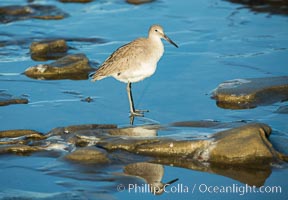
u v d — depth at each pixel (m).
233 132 13.69
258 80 17.22
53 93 17.22
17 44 21.16
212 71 18.66
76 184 12.57
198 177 12.98
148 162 13.42
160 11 24.55
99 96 17.08
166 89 17.48
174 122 14.90
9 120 15.45
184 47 20.73
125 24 23.05
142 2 25.69
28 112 15.95
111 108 16.28
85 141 14.11
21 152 13.83
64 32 22.28
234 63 19.23
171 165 13.39
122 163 13.36
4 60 19.73
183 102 16.59
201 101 16.62
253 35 21.75
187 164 13.40
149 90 17.47
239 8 24.75
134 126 14.91
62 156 13.51
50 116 15.70
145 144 13.78
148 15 24.08
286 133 14.43
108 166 13.23
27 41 21.42
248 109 16.05
